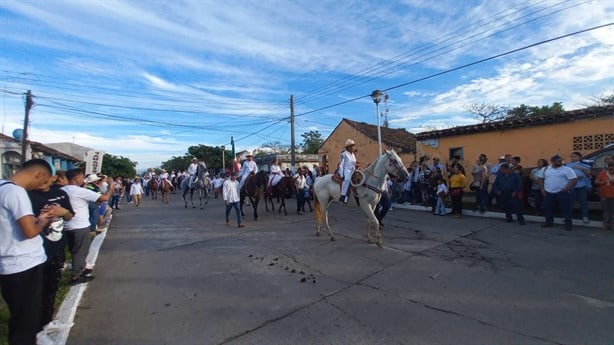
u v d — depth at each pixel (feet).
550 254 19.84
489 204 38.96
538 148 41.06
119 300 15.69
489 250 21.21
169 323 13.16
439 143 50.85
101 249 26.00
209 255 22.67
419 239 24.57
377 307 13.79
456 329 11.80
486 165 34.09
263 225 33.22
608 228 24.89
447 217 33.40
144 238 29.68
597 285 15.15
